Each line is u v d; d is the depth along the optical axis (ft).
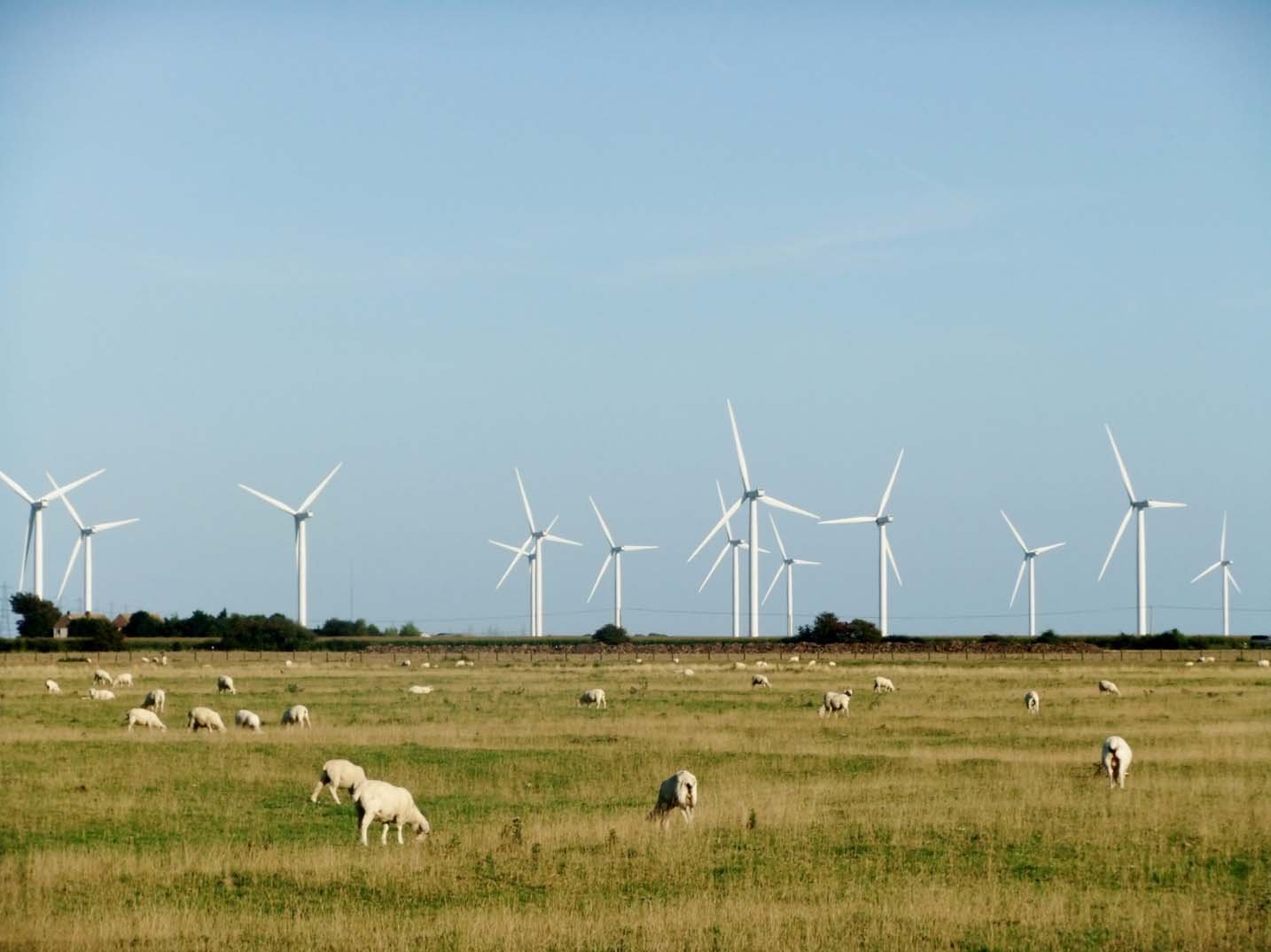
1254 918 144.97
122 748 283.18
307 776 249.75
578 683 537.65
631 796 230.89
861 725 338.75
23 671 616.39
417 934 142.51
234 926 146.61
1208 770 249.34
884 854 178.50
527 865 172.65
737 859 176.14
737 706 412.98
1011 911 148.05
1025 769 250.98
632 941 138.92
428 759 272.92
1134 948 135.95
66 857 177.17
